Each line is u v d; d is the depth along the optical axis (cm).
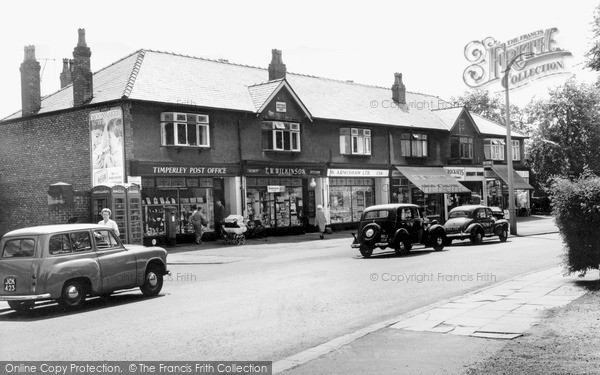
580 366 591
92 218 2333
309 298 1149
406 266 1652
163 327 913
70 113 2702
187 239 2698
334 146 3441
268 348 763
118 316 1040
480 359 641
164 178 2625
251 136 2975
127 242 2284
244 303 1112
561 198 1180
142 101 2494
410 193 3988
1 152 2989
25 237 1121
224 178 2920
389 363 648
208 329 886
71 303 1131
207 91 2891
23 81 2914
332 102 3619
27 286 1089
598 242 1155
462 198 4456
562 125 5309
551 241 2506
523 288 1151
